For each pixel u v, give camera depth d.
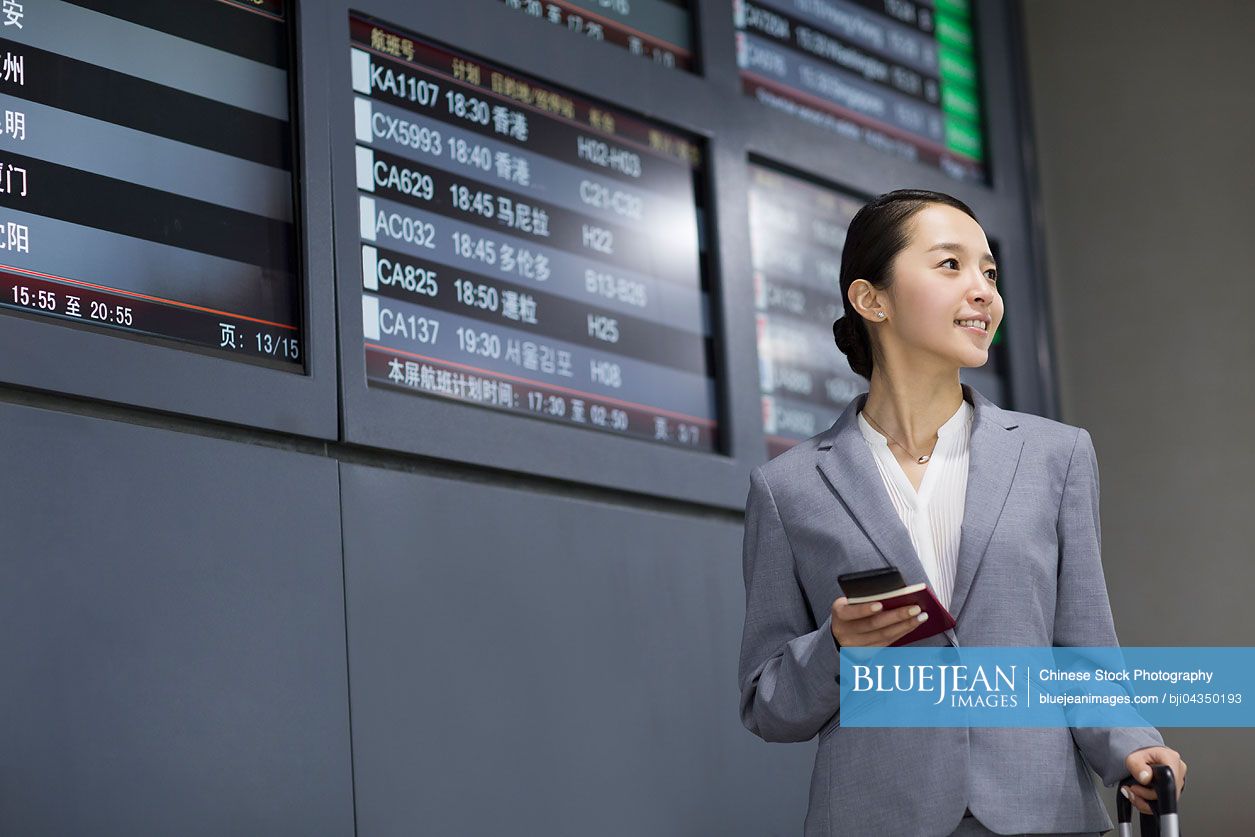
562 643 2.85
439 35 2.95
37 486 2.25
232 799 2.36
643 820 2.88
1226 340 3.98
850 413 2.09
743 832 3.04
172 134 2.54
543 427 2.92
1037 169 4.30
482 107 3.04
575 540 2.93
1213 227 4.05
